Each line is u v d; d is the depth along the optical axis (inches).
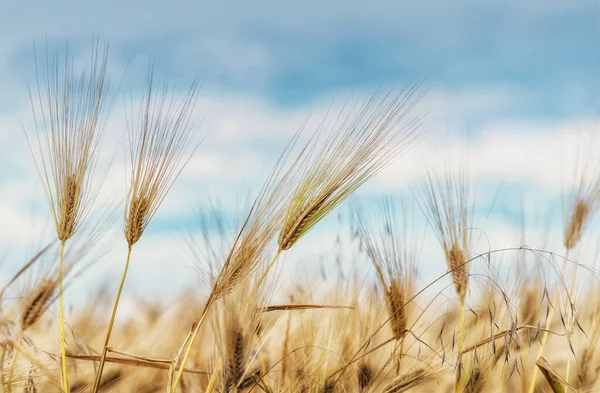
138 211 57.0
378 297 61.7
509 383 62.9
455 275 60.1
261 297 56.3
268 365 62.1
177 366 60.1
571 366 64.3
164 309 67.9
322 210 56.8
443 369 60.1
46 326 60.5
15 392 58.9
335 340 61.7
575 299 62.9
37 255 57.4
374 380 61.1
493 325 59.6
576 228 63.9
